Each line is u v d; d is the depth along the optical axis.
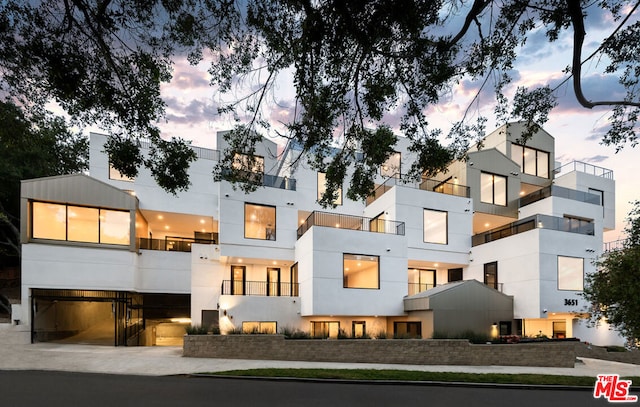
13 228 25.41
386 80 7.64
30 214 19.03
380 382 10.88
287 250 21.52
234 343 14.60
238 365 12.93
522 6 6.88
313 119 7.89
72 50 7.04
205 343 14.55
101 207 20.38
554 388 11.09
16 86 7.60
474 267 23.70
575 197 24.95
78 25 7.01
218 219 22.45
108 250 20.25
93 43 7.23
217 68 7.81
